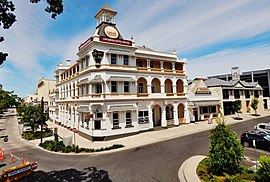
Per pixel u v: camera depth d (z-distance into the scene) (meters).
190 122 36.75
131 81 27.38
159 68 33.28
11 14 8.95
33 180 12.45
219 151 11.80
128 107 26.61
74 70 35.75
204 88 41.84
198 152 17.94
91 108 25.41
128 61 28.14
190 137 24.66
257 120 38.78
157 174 12.94
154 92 33.53
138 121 27.95
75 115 32.03
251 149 18.41
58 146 20.64
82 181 12.12
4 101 63.50
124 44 27.41
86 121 26.97
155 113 33.47
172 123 33.19
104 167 14.66
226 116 43.84
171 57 34.31
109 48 26.22
